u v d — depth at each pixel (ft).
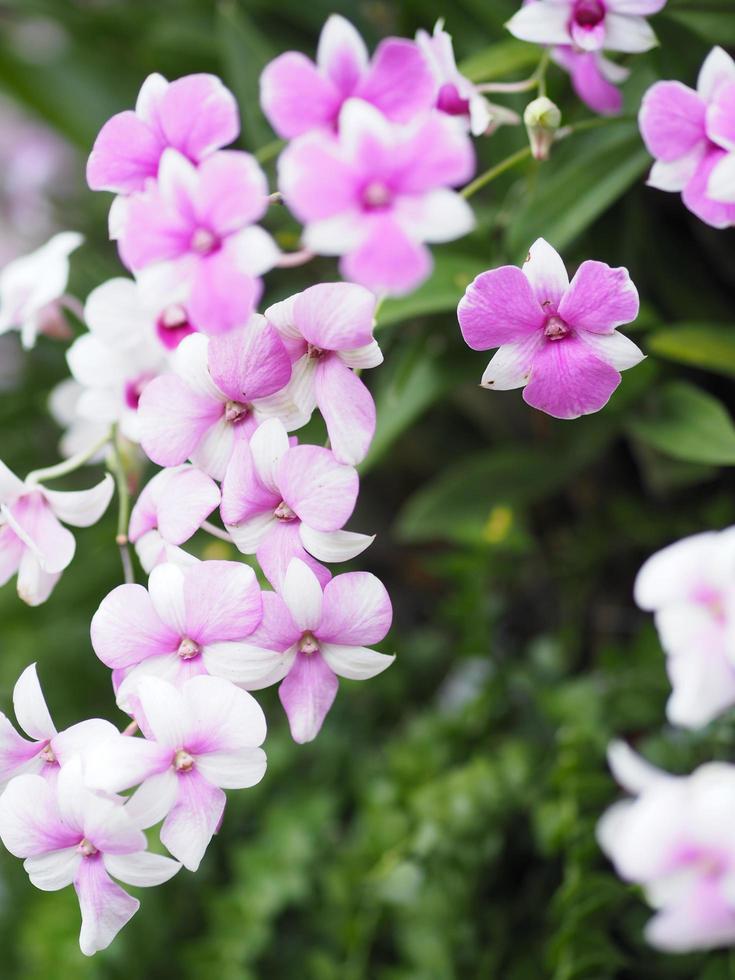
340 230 2.30
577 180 2.83
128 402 2.69
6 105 5.05
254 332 2.40
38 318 2.92
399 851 3.06
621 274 2.40
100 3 3.86
